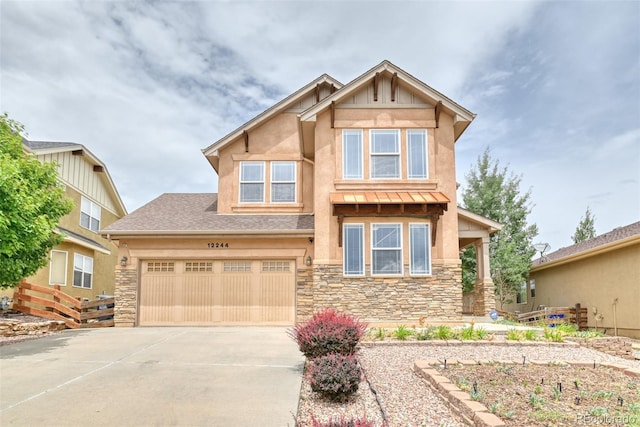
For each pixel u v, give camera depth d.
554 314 20.75
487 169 29.41
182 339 12.55
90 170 25.27
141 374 8.68
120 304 16.61
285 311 16.66
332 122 16.81
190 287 16.81
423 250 16.14
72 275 22.28
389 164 16.73
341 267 16.05
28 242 11.48
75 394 7.44
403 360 9.96
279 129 19.06
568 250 25.83
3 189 10.38
